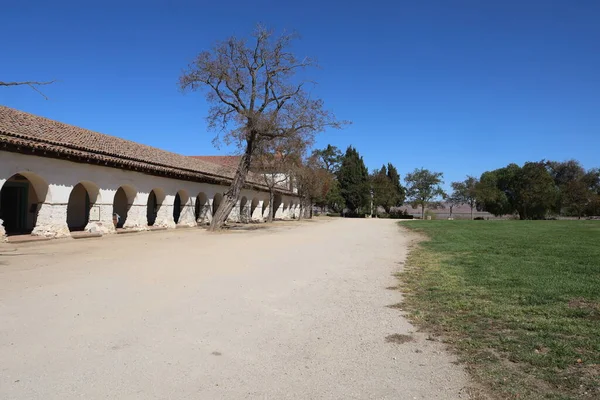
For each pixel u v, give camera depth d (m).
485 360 4.43
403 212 78.81
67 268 10.05
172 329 5.44
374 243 18.56
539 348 4.70
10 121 17.19
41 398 3.49
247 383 3.89
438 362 4.44
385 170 78.38
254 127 23.72
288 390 3.76
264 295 7.62
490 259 12.05
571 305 6.53
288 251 14.80
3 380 3.82
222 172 35.53
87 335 5.11
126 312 6.18
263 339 5.18
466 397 3.61
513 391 3.67
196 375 4.04
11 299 6.82
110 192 19.72
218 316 6.13
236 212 35.47
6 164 14.52
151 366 4.22
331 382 3.95
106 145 22.48
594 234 21.28
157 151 29.50
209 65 23.14
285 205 53.31
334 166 69.00
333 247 16.58
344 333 5.48
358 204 69.06
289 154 37.00
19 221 19.64
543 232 23.08
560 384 3.78
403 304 7.08
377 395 3.67
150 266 10.62
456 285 8.38
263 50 24.12
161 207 24.36
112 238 18.31
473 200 64.56
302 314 6.42
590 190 58.44
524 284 8.20
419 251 14.98
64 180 17.02
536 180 52.66
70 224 22.02
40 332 5.18
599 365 4.16
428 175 68.56
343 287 8.55
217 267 10.71
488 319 5.92
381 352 4.77
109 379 3.89
